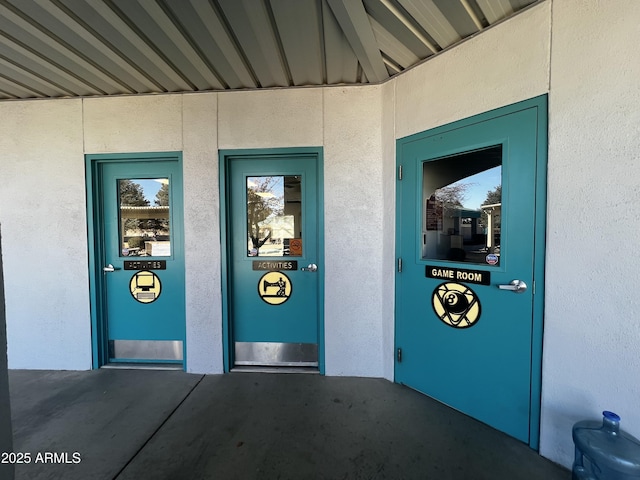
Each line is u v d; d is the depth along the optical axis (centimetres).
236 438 190
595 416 154
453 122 210
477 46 196
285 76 253
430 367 232
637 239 141
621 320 146
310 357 289
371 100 262
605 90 148
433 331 228
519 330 183
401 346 252
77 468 167
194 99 273
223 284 278
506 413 191
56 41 201
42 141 279
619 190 146
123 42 204
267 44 210
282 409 220
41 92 271
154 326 296
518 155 180
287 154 273
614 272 148
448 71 212
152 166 290
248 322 291
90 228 283
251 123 272
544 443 174
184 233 278
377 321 267
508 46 182
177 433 195
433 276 226
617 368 147
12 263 283
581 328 158
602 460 132
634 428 142
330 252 269
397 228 251
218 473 163
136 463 170
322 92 265
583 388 158
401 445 183
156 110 276
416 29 194
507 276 187
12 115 279
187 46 210
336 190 267
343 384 256
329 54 223
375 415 212
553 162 166
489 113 192
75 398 237
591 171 153
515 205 182
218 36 200
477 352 203
